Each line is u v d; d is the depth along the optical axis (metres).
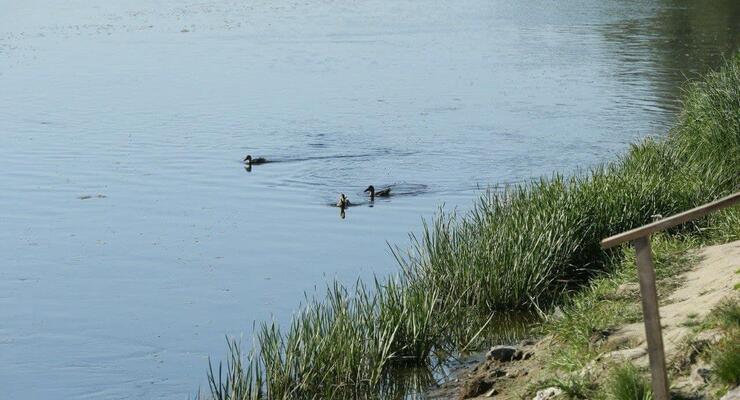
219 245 16.16
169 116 26.12
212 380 10.10
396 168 20.64
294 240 16.36
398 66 33.78
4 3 61.16
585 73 31.30
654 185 14.61
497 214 14.41
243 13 53.25
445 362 11.18
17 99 28.81
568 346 9.85
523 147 22.02
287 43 40.34
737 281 9.58
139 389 10.97
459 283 12.84
